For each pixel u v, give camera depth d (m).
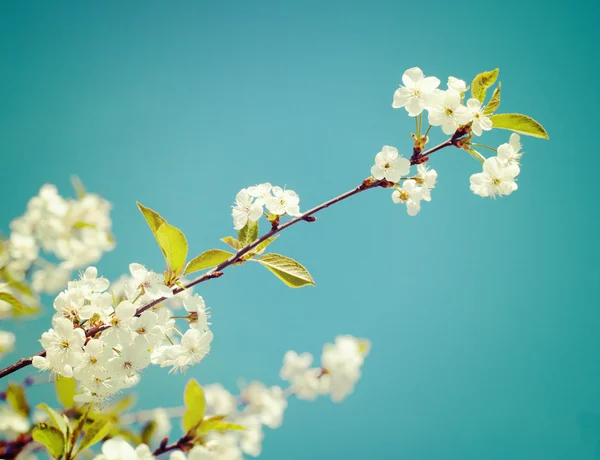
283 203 1.39
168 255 1.38
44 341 1.35
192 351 1.38
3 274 1.52
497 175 1.40
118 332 1.36
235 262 1.38
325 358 1.48
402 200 1.42
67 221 1.57
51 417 1.36
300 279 1.38
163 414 1.43
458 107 1.39
